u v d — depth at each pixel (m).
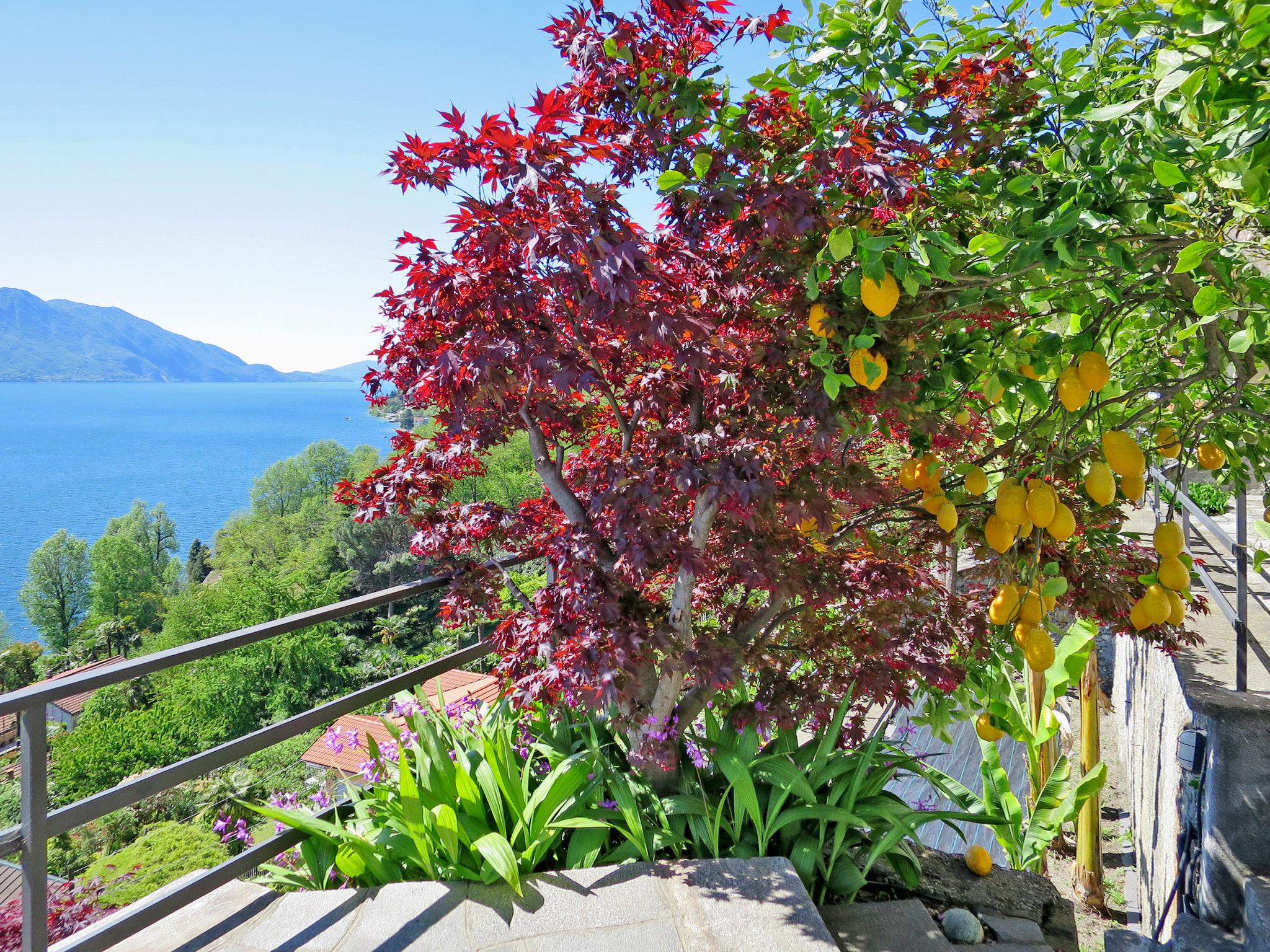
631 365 3.04
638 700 2.83
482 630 3.34
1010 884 2.96
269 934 2.19
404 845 2.57
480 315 2.49
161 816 20.22
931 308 2.06
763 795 2.95
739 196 2.33
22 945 1.82
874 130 2.23
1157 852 5.10
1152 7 1.69
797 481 2.60
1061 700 7.50
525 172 2.07
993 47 2.27
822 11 2.08
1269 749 2.72
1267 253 1.53
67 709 43.16
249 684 39.69
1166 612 2.19
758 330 2.65
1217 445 2.61
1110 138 1.63
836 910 2.58
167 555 86.00
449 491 3.27
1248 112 1.22
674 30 2.54
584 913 2.24
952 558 3.80
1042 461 2.23
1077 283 1.82
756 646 3.05
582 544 2.62
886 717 3.34
